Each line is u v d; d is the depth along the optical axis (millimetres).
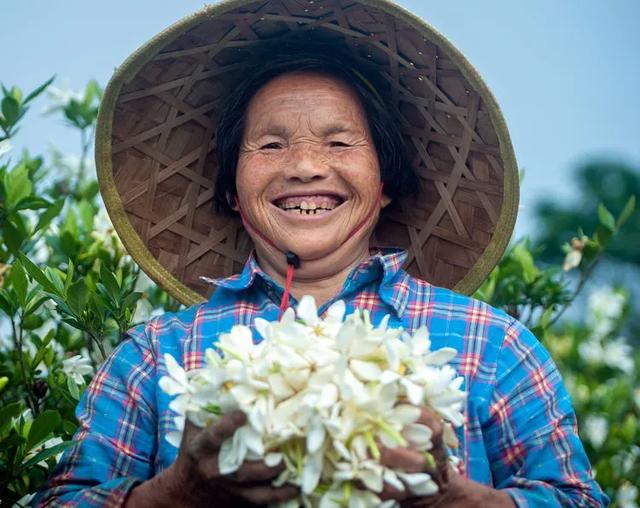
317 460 1738
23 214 3164
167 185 2734
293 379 1774
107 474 2254
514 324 2332
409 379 1802
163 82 2668
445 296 2389
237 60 2691
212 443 1797
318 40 2643
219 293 2488
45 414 2334
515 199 2551
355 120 2514
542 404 2236
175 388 1867
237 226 2770
